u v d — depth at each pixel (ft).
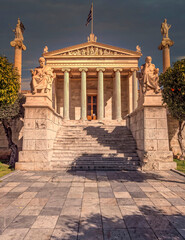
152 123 37.83
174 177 29.66
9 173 32.17
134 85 102.99
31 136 37.83
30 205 18.20
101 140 47.62
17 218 15.49
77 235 12.97
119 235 12.96
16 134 62.95
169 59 94.99
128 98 109.29
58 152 41.70
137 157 39.27
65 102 101.55
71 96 117.29
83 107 100.63
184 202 18.95
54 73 107.65
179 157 59.06
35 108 38.58
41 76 40.50
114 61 103.86
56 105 112.68
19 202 18.97
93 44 104.73
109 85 117.50
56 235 12.96
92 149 42.86
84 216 15.85
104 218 15.49
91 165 36.42
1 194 21.43
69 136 50.49
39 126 38.17
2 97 36.19
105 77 117.80
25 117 38.37
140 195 21.01
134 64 104.06
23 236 12.82
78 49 105.70
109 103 116.16
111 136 50.11
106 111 115.44
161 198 20.06
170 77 32.55
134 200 19.47
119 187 24.14
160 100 38.22
